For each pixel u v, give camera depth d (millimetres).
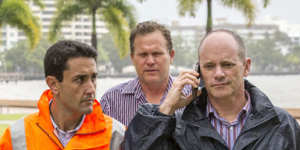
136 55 3279
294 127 2322
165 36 3283
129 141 2309
